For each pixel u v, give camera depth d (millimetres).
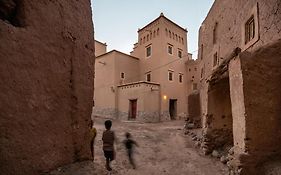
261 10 6176
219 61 10398
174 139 12055
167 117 24312
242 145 4812
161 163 7512
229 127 8438
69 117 4238
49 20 3793
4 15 3264
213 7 11859
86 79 4938
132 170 6555
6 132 2871
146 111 22031
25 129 3166
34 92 3369
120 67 25484
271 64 4945
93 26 5496
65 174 3697
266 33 5844
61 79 4043
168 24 26453
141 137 12352
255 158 4609
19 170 3027
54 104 3818
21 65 3162
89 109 5004
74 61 4492
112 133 6371
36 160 3334
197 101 14656
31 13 3420
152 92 23094
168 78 25578
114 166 6773
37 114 3404
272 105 4812
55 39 3926
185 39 29062
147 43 27219
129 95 23312
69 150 4188
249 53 4992
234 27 8539
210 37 12234
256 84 4855
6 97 2898
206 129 8648
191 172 6453
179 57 27781
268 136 4711
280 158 4594
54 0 3949
